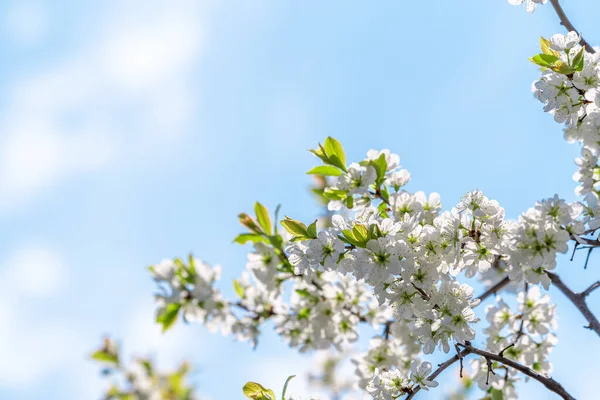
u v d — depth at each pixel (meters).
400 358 5.65
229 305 6.01
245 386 4.55
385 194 4.84
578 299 4.74
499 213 4.21
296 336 5.95
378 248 4.13
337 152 4.91
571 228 4.04
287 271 5.71
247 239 5.73
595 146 4.36
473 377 5.14
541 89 4.41
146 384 6.70
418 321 4.20
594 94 4.25
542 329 5.07
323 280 5.80
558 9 4.66
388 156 4.91
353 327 5.85
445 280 4.24
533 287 5.14
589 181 4.31
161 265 5.93
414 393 4.24
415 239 4.33
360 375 5.66
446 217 4.35
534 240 4.03
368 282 4.21
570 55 4.32
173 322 5.95
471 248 4.29
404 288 4.22
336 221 4.32
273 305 6.02
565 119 4.39
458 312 4.11
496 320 5.17
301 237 4.43
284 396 4.41
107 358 6.71
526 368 4.19
